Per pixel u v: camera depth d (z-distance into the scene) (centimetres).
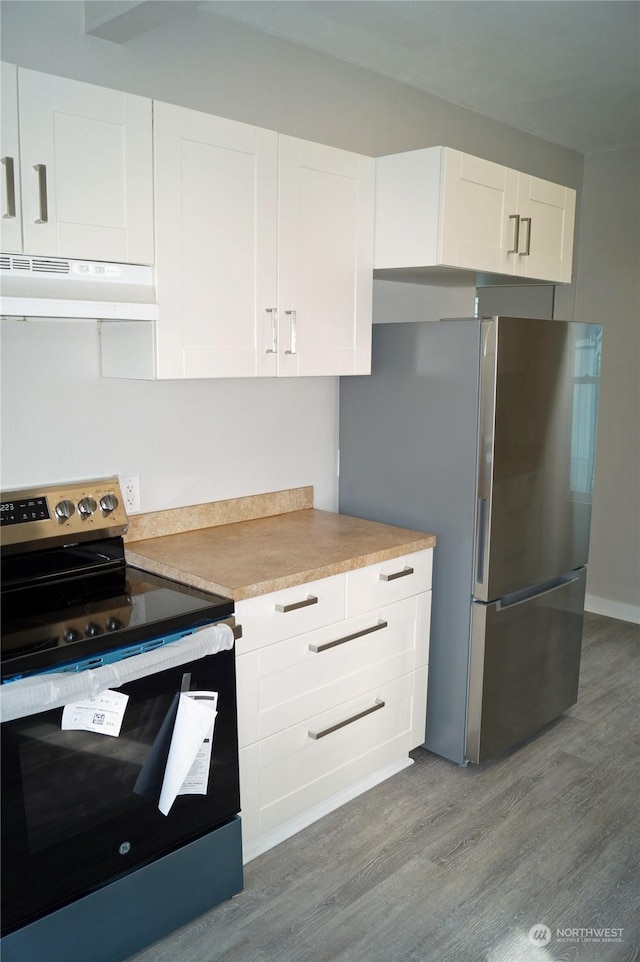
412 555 259
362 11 245
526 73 300
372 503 295
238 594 203
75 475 232
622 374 423
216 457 270
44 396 221
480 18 249
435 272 277
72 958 175
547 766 281
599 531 444
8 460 216
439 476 269
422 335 267
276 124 270
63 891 171
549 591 290
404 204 258
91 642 170
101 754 173
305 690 230
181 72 240
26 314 177
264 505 289
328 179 247
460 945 195
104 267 195
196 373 219
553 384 273
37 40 206
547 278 308
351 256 259
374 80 301
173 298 211
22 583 212
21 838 162
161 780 186
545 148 396
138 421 246
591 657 384
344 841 235
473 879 219
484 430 254
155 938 192
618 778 273
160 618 186
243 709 212
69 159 186
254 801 222
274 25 256
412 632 265
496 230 275
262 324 234
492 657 269
